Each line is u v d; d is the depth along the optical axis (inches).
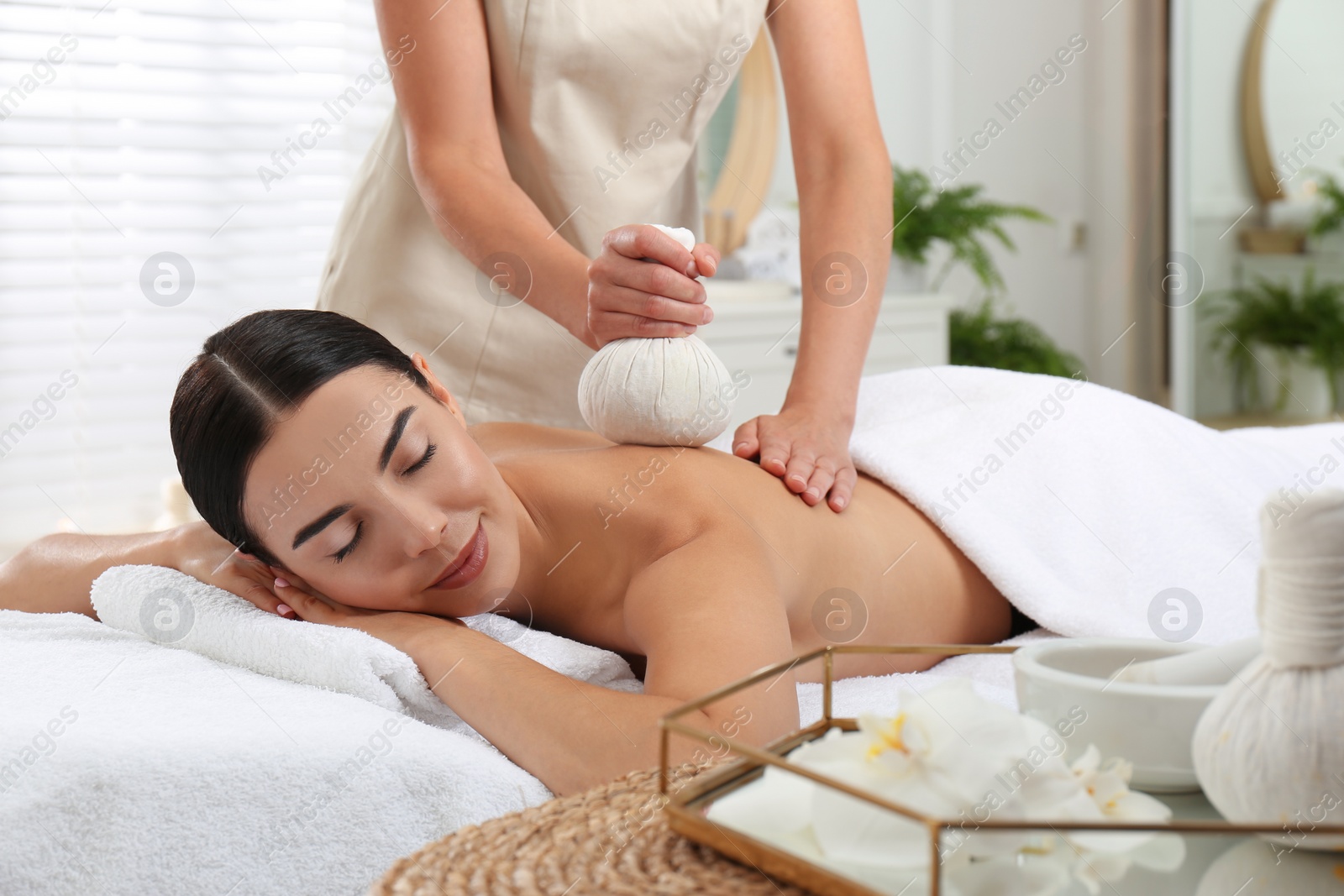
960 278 155.9
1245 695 18.7
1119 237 156.2
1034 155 157.6
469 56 47.3
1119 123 154.3
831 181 49.3
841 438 43.9
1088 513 44.9
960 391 51.1
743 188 133.7
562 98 51.6
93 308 99.8
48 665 35.8
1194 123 147.8
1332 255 141.9
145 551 44.1
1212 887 17.6
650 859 19.5
